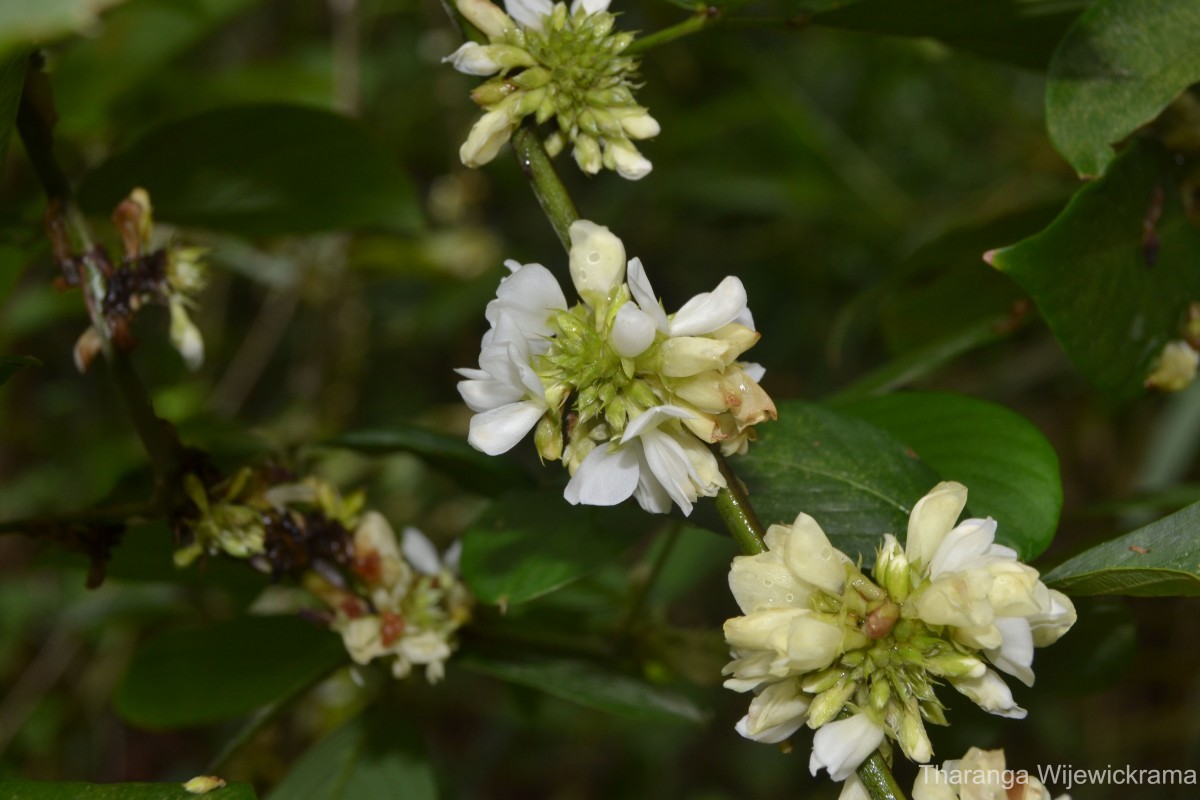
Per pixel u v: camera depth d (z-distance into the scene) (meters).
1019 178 0.64
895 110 0.73
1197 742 0.65
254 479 0.34
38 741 0.57
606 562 0.33
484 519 0.33
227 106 0.36
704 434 0.29
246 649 0.37
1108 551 0.30
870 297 0.40
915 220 0.68
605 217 0.72
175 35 0.46
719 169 0.70
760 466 0.32
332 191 0.38
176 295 0.33
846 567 0.29
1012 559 0.29
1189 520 0.29
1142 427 0.67
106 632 0.57
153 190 0.37
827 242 0.73
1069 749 0.67
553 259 0.75
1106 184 0.31
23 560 0.62
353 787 0.36
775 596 0.29
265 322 0.63
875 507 0.31
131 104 0.53
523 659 0.36
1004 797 0.29
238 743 0.36
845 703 0.29
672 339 0.29
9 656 0.60
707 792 0.71
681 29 0.32
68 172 0.52
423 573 0.35
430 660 0.34
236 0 0.46
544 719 0.65
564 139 0.31
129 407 0.33
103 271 0.33
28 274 0.58
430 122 0.73
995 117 0.70
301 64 0.59
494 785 0.74
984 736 0.35
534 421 0.29
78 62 0.45
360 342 0.64
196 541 0.33
